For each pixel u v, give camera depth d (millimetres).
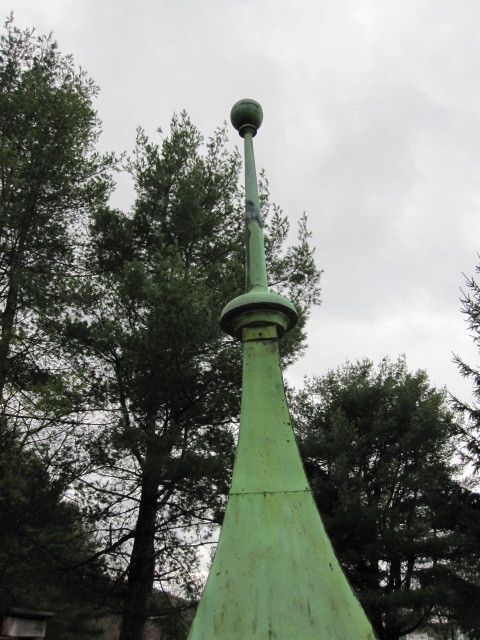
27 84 9703
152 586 9008
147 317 8547
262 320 2242
